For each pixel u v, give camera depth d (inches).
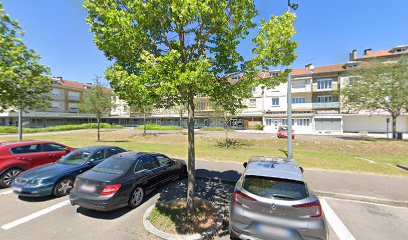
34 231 155.6
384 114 1153.4
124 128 1660.9
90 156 256.1
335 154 538.9
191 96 165.2
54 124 1686.8
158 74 130.6
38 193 203.8
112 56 165.6
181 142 773.3
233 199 144.6
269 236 124.3
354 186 254.5
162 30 160.1
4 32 273.9
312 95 1373.0
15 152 263.1
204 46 173.2
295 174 145.5
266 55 147.6
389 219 181.0
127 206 198.7
